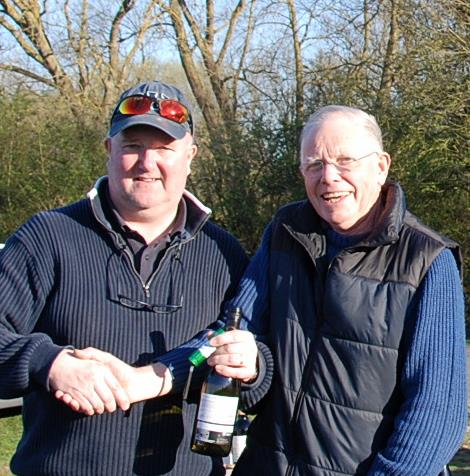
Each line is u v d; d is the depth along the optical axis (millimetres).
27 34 16125
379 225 2320
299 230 2477
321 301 2359
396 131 11562
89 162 15281
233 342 2297
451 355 2223
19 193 15148
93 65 15992
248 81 13969
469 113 11102
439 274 2273
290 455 2338
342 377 2273
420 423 2166
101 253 2473
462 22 11078
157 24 16094
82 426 2379
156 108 2465
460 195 11578
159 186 2469
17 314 2391
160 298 2486
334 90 12625
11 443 5637
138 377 2328
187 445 2482
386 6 12328
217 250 2635
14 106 15156
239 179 13664
